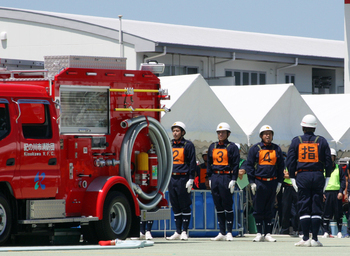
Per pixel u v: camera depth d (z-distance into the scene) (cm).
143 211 2406
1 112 1992
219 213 2764
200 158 3503
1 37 6706
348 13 5888
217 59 6519
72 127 2205
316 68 7644
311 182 2319
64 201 2116
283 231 3534
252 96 3906
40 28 6481
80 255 1705
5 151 1956
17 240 2300
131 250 1959
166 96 2497
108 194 2236
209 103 3366
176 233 2761
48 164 2078
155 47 5712
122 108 2359
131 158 2428
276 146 2742
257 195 2734
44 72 2302
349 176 3494
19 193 1986
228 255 1781
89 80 2261
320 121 4003
